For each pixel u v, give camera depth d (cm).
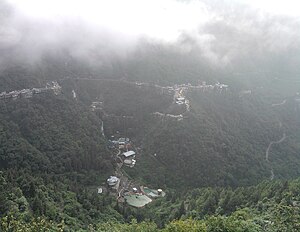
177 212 13062
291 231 7675
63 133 19000
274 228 7862
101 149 19512
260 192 11875
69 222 10694
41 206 10456
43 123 18950
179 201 14925
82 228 10744
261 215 9156
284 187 11188
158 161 19700
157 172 18938
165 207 14800
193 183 18388
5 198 9725
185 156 19375
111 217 12925
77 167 17612
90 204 13100
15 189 10644
